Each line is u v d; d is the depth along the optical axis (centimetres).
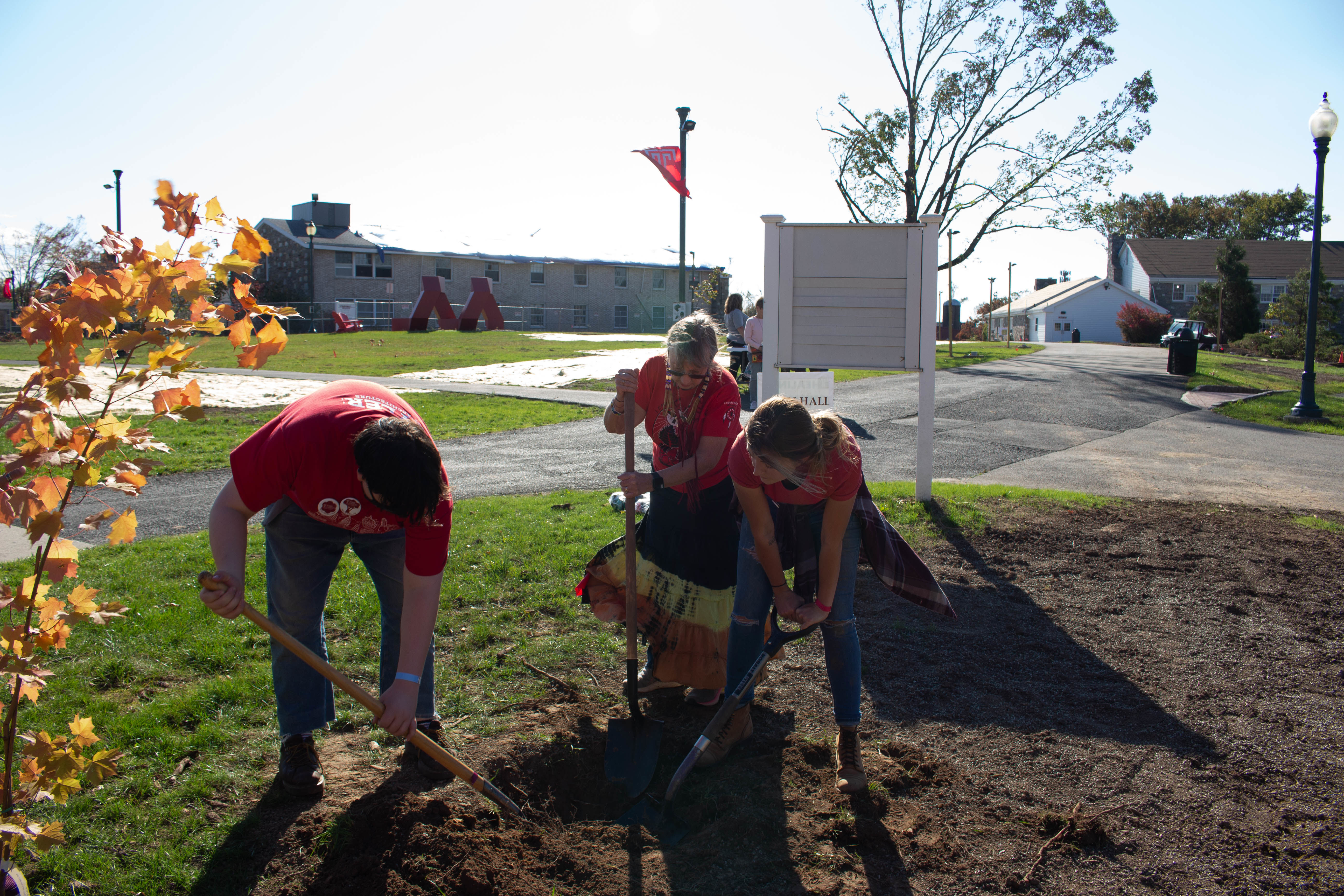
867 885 250
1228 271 4662
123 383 214
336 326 3625
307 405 256
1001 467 905
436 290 3597
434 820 266
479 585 471
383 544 289
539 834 268
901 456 960
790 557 312
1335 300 3944
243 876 246
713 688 347
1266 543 592
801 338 660
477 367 2022
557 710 346
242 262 220
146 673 360
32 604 213
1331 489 816
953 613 315
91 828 262
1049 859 262
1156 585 505
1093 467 910
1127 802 292
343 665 379
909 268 645
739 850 264
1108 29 2636
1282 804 291
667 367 335
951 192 2964
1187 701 363
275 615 283
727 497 341
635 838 272
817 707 359
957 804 290
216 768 296
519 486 778
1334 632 436
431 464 220
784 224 648
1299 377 2255
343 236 4212
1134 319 4741
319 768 289
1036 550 572
